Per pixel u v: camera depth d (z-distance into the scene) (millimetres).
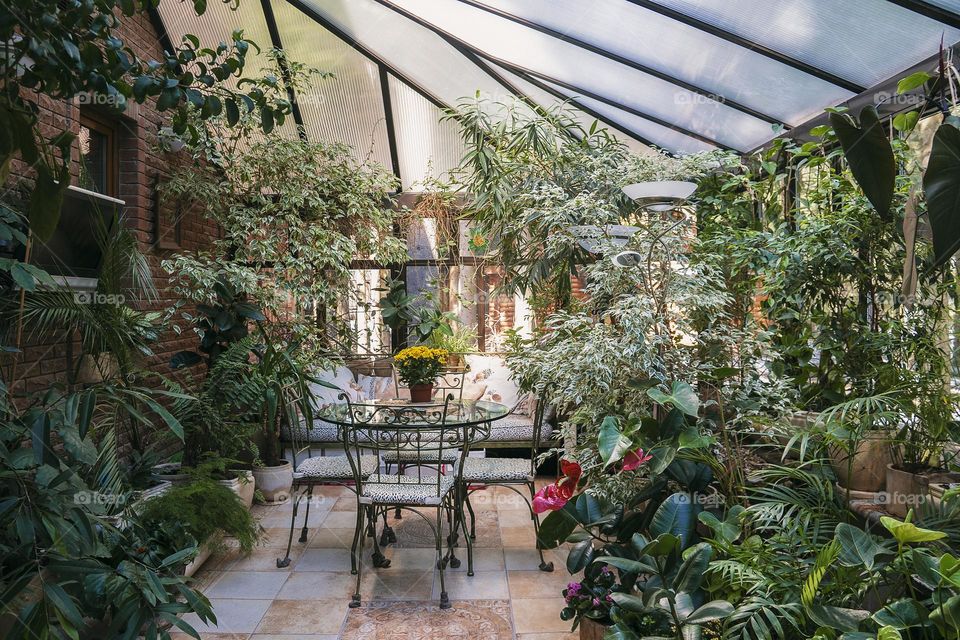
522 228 4590
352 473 3791
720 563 2133
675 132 4715
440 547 3281
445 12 4297
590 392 3068
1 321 2688
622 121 4984
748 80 3545
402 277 6609
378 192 5965
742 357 3068
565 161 4566
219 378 4211
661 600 2234
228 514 3510
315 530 4352
